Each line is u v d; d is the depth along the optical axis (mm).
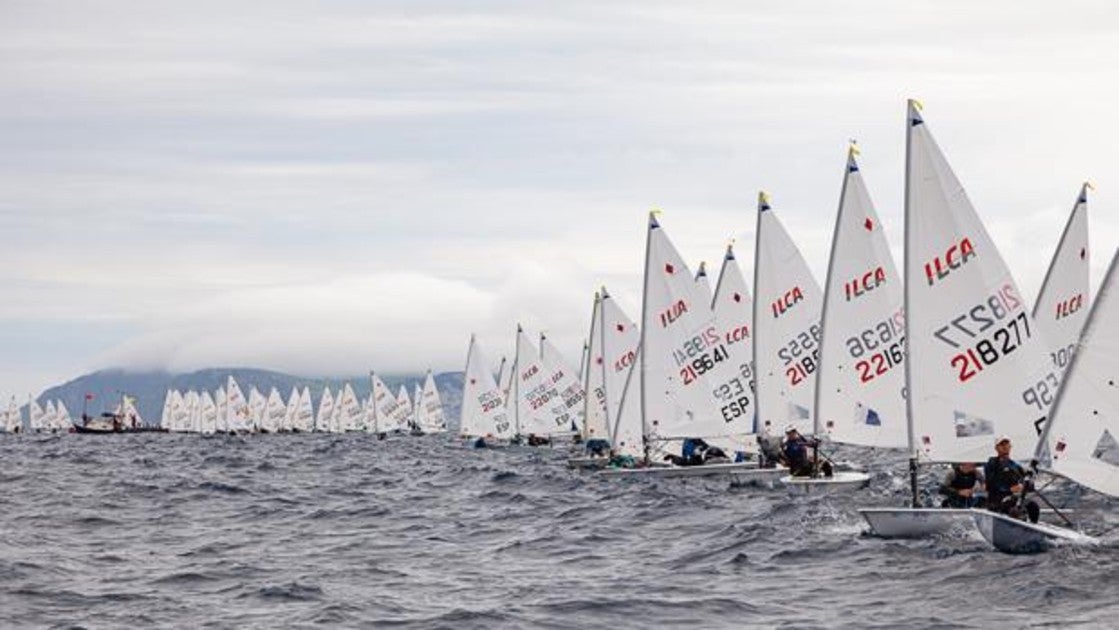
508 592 58094
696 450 122125
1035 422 66625
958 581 55781
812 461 101562
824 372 89375
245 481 142750
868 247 87562
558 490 116750
